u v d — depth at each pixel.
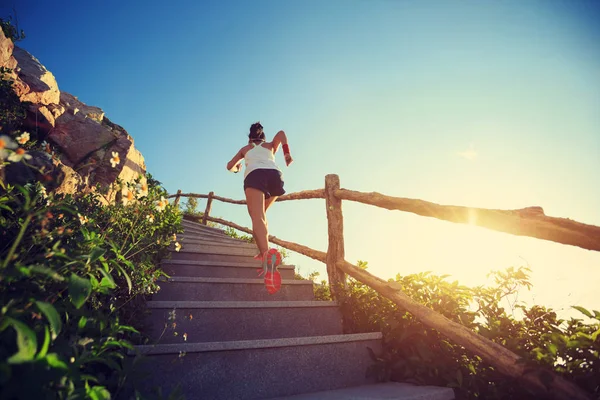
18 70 4.02
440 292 2.64
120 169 4.69
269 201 3.41
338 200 3.60
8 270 1.13
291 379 2.16
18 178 2.49
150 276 2.53
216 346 2.04
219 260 4.08
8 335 1.17
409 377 2.34
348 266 3.22
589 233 1.70
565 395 1.67
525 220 1.91
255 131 3.47
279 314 2.75
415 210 2.54
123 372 1.48
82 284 1.25
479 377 2.15
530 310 2.35
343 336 2.42
